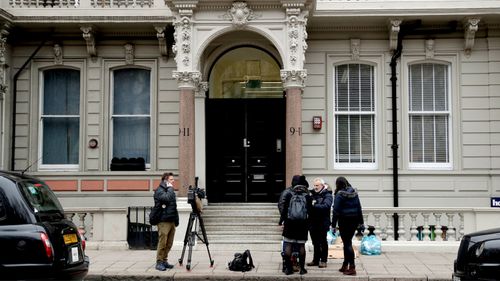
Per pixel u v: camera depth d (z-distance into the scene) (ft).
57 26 53.47
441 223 46.70
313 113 53.83
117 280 35.86
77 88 55.77
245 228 48.78
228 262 39.47
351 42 53.88
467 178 52.65
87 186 53.57
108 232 45.96
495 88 53.01
